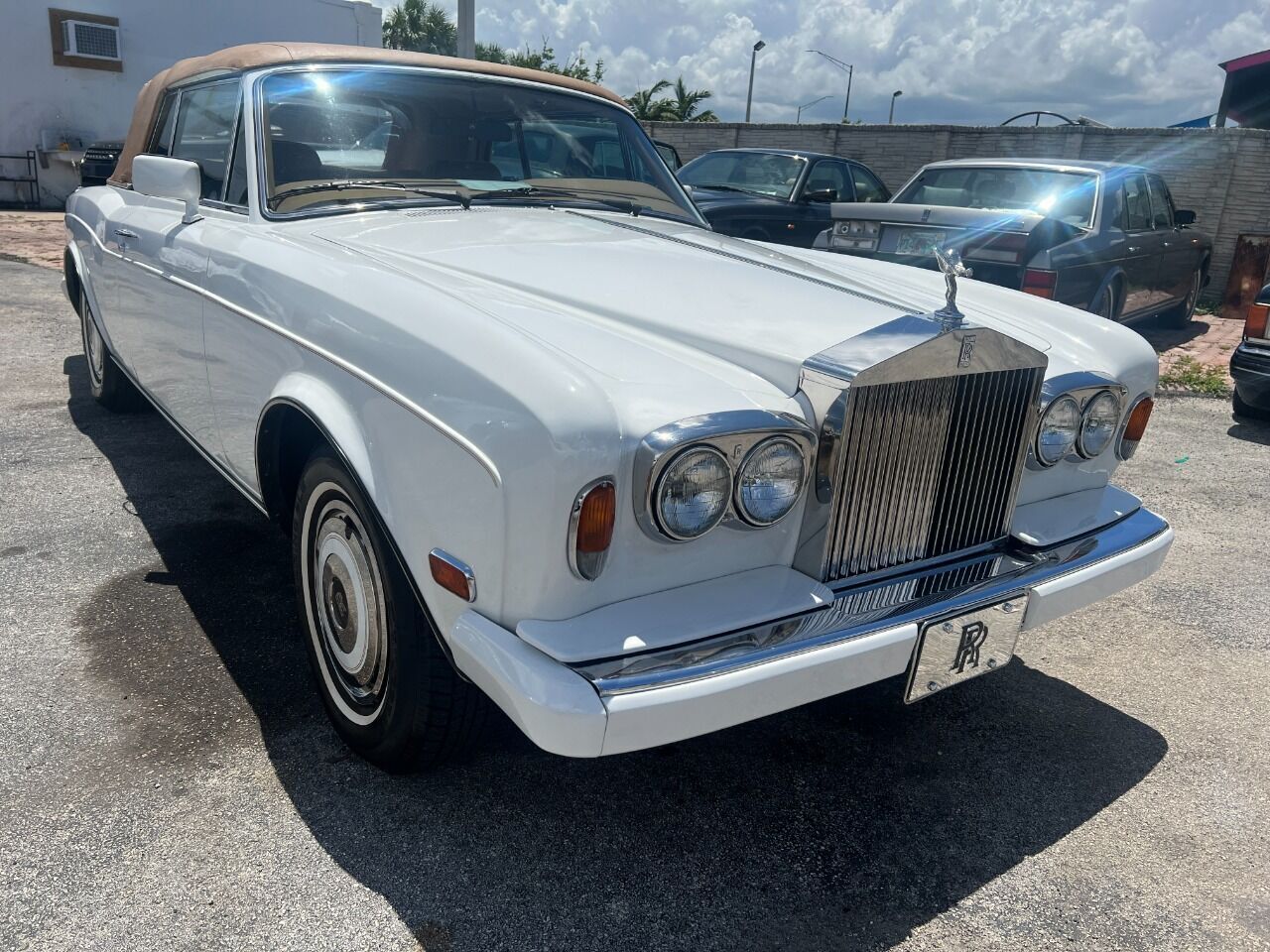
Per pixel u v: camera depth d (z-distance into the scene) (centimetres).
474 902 196
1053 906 205
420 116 319
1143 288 819
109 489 405
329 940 184
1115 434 260
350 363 212
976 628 213
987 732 271
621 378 183
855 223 722
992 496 232
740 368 204
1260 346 585
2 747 234
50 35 1545
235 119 306
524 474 169
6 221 1359
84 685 261
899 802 238
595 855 212
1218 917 204
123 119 1656
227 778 228
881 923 198
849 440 194
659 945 189
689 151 1564
